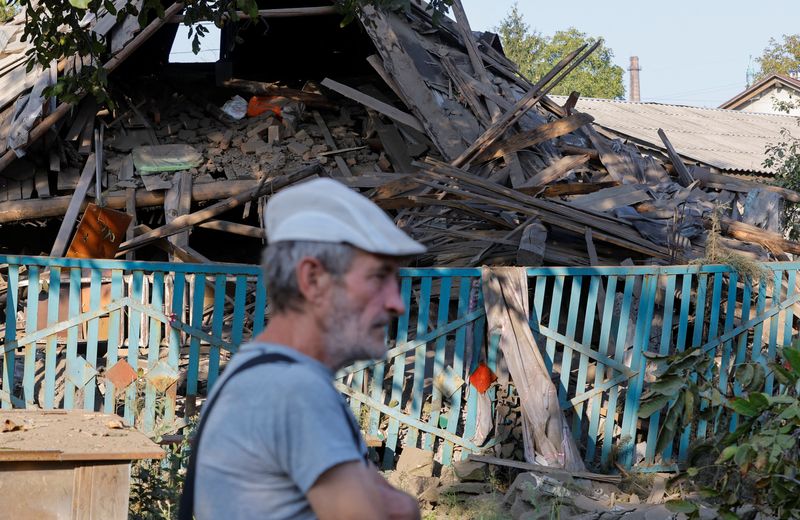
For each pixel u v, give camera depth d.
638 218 9.05
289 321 1.66
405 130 12.14
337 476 1.52
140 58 14.29
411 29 12.27
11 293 6.29
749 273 6.76
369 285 1.63
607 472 6.48
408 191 10.09
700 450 3.61
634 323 7.06
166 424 6.02
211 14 8.08
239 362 1.67
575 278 6.57
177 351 6.34
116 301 6.28
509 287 6.48
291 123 12.58
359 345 1.64
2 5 7.55
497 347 6.45
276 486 1.57
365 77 14.21
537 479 5.86
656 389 3.42
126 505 3.39
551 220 8.68
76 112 11.97
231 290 9.42
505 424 6.42
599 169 11.58
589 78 48.47
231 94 13.56
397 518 1.56
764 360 6.78
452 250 8.88
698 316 6.74
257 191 11.20
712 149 16.20
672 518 5.30
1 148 10.73
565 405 6.55
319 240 1.61
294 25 15.76
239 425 1.58
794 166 12.88
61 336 8.07
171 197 11.64
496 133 10.71
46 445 3.40
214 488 1.60
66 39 7.74
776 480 3.12
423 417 6.69
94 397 6.36
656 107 20.16
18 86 11.04
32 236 12.43
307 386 1.56
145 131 12.40
